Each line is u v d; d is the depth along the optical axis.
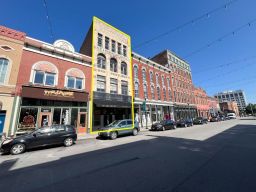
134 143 10.22
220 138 10.91
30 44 14.27
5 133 11.34
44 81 14.70
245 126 19.41
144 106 23.20
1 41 12.73
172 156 6.57
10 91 12.40
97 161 6.27
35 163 6.42
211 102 53.53
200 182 3.98
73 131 10.84
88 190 3.79
